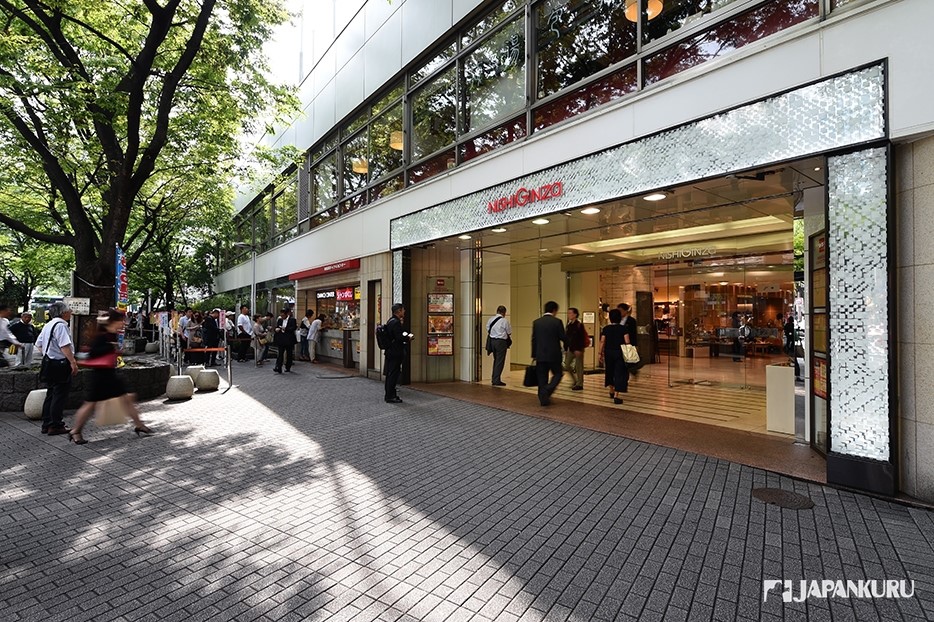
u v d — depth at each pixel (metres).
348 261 13.50
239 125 12.39
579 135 7.05
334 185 15.07
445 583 2.93
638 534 3.57
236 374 13.51
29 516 3.88
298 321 18.23
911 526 3.67
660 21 6.22
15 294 27.34
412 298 11.43
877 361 4.25
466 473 4.98
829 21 4.59
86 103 8.57
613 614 2.62
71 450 5.78
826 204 4.58
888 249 4.20
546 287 14.57
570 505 4.13
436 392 10.09
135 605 2.69
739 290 12.09
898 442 4.25
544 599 2.76
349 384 11.45
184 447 5.93
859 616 2.61
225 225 24.58
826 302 4.59
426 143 10.73
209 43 10.55
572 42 7.45
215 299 25.39
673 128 5.86
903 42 4.15
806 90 4.70
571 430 6.80
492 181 8.63
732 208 7.10
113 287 9.69
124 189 9.48
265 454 5.65
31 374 8.15
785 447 5.83
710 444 5.99
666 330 13.48
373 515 3.93
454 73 9.86
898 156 4.28
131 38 10.34
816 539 3.48
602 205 6.89
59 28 8.62
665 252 11.47
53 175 9.48
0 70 8.09
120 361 9.70
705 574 3.02
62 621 2.54
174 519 3.84
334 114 14.65
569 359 10.51
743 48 5.25
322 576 3.00
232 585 2.90
